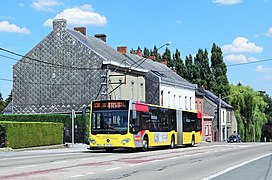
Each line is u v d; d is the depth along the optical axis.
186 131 44.50
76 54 52.69
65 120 47.59
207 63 105.00
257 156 30.62
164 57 105.50
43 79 53.66
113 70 52.50
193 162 24.66
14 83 54.50
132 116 32.66
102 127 32.69
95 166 21.11
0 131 35.94
